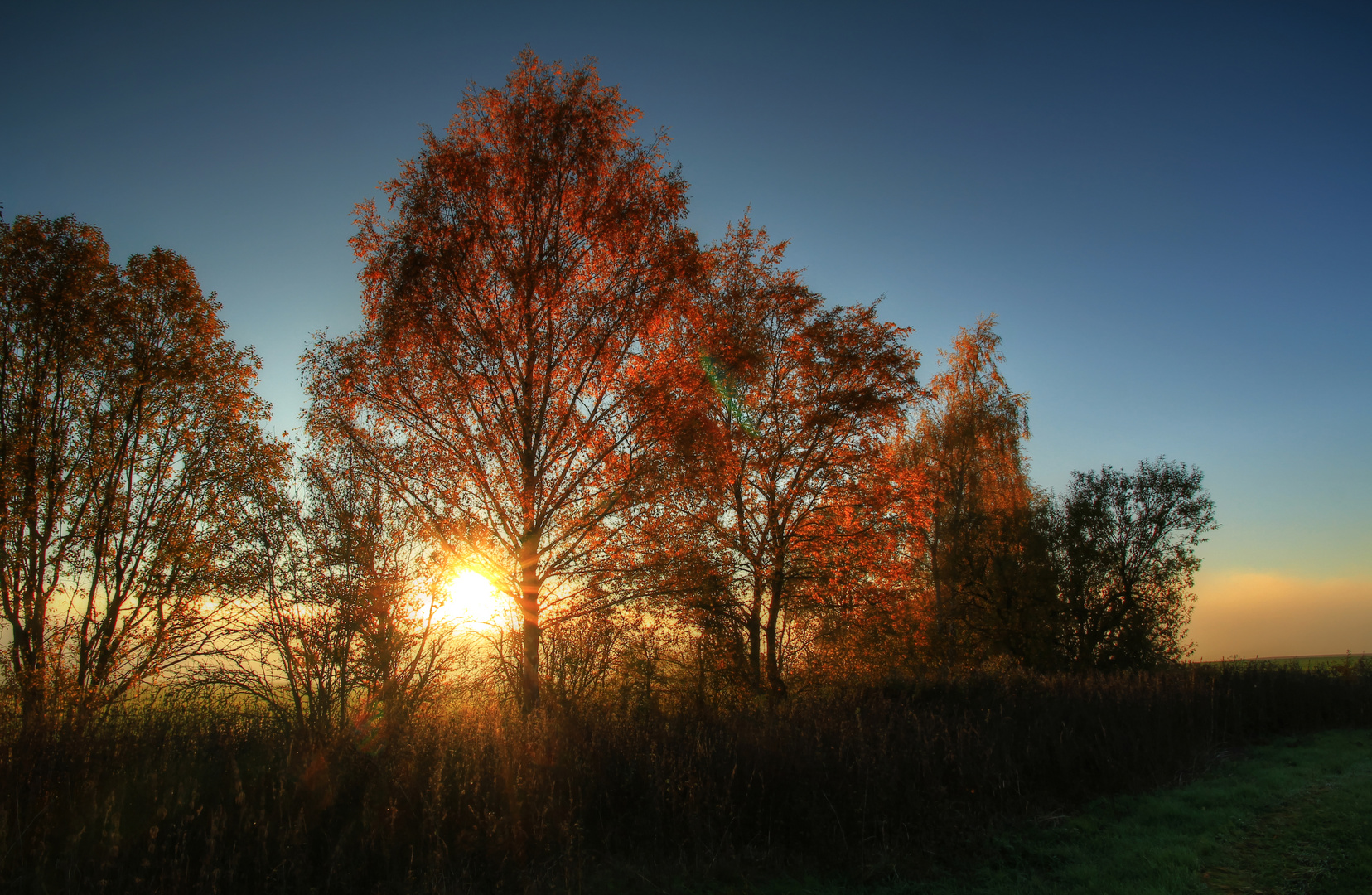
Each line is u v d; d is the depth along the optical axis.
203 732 7.25
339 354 11.04
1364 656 16.98
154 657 11.95
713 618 14.58
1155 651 23.03
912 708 11.07
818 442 16.02
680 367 12.24
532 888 5.42
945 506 23.67
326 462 9.12
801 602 15.77
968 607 24.91
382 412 11.33
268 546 8.55
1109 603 24.12
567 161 12.05
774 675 14.95
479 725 7.62
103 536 13.06
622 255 12.17
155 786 5.86
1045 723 9.78
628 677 12.05
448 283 11.44
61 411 13.70
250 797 5.94
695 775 6.90
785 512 15.89
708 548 13.76
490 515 11.42
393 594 8.54
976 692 12.31
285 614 8.36
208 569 12.05
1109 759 8.90
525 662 10.79
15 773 5.67
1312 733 12.56
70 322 13.67
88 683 11.97
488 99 12.29
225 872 5.00
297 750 6.73
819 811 6.77
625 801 6.75
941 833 6.91
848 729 8.19
